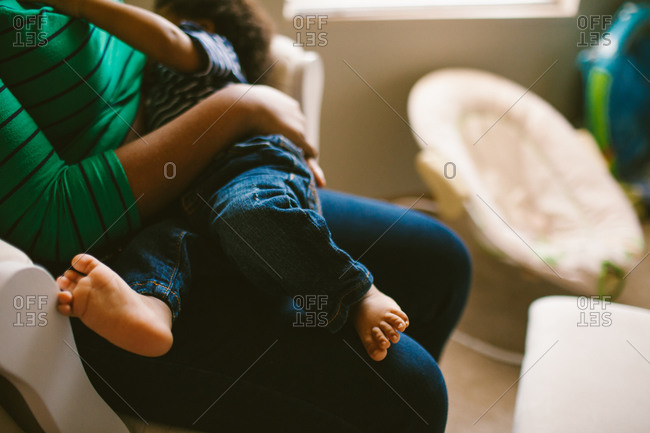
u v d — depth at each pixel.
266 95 0.75
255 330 0.60
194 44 0.74
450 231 0.85
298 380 0.58
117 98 0.72
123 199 0.60
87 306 0.50
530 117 1.67
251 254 0.59
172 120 0.71
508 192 1.63
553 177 1.62
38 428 0.55
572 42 1.92
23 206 0.55
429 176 1.38
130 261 0.59
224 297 0.64
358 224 0.82
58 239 0.58
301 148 0.77
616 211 1.50
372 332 0.60
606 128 1.84
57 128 0.64
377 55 1.69
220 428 0.61
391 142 1.84
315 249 0.59
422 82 1.61
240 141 0.72
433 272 0.79
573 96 2.02
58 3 0.64
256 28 0.93
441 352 0.85
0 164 0.53
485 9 1.79
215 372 0.58
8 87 0.59
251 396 0.58
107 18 0.65
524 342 1.38
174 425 0.61
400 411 0.58
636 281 1.66
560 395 0.68
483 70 1.85
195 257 0.64
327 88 1.67
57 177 0.58
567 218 1.55
